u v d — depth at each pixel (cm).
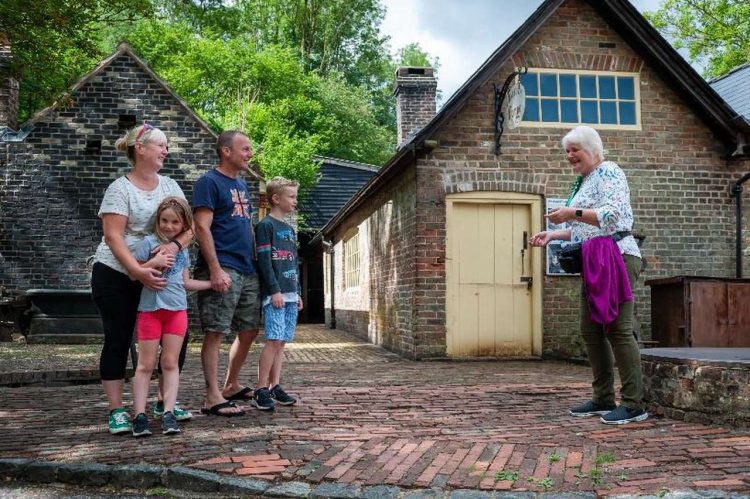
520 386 646
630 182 1020
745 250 1035
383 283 1200
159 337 415
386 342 1167
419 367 855
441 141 982
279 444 388
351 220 1619
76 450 371
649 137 1029
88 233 1296
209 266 461
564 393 600
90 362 827
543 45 1015
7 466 341
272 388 527
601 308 443
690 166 1034
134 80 1321
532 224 993
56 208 1293
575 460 353
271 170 2267
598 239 455
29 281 1280
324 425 446
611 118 1027
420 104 1583
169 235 412
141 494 321
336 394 586
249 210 495
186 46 2880
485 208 996
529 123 1002
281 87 2872
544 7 970
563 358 971
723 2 2722
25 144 1295
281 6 3650
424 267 968
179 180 1319
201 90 2817
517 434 419
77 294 1120
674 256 1023
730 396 421
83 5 912
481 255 987
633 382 451
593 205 464
